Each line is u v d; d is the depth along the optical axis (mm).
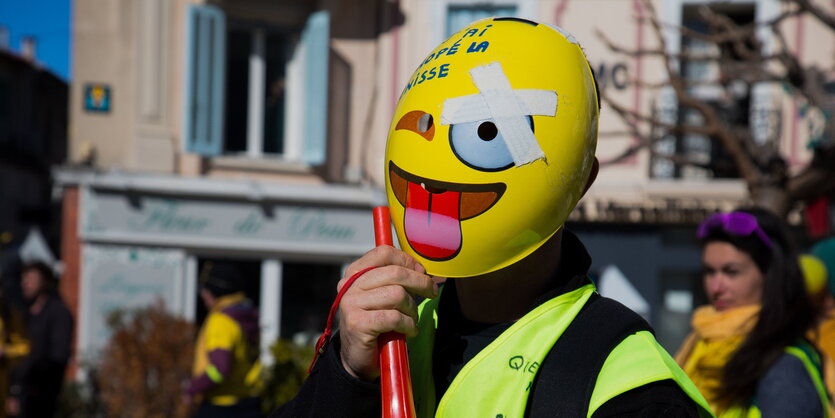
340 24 10695
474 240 1114
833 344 2529
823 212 7602
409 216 1147
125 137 10094
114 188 9867
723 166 6461
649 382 1043
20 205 20781
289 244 10508
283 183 10430
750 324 2211
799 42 9586
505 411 1077
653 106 9070
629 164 10266
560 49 1169
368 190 10609
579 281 1190
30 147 21219
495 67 1126
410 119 1153
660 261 10383
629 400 1042
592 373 1070
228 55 10469
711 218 2391
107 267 9898
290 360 6309
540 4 10188
